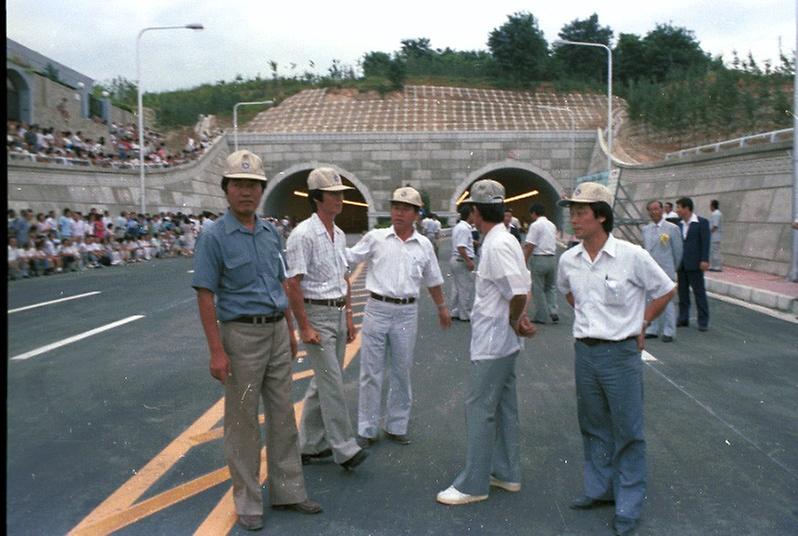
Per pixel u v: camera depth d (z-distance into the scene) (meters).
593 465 4.13
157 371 7.54
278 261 4.03
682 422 5.82
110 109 39.88
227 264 3.79
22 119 29.83
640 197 27.92
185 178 38.09
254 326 3.84
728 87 40.50
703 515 4.01
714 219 18.14
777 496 4.29
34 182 24.64
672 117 43.78
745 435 5.48
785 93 38.94
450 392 6.75
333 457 4.76
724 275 16.78
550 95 63.25
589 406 4.07
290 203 55.19
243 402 3.84
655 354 8.58
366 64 73.44
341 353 4.89
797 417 5.97
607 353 3.90
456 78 66.31
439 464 4.84
